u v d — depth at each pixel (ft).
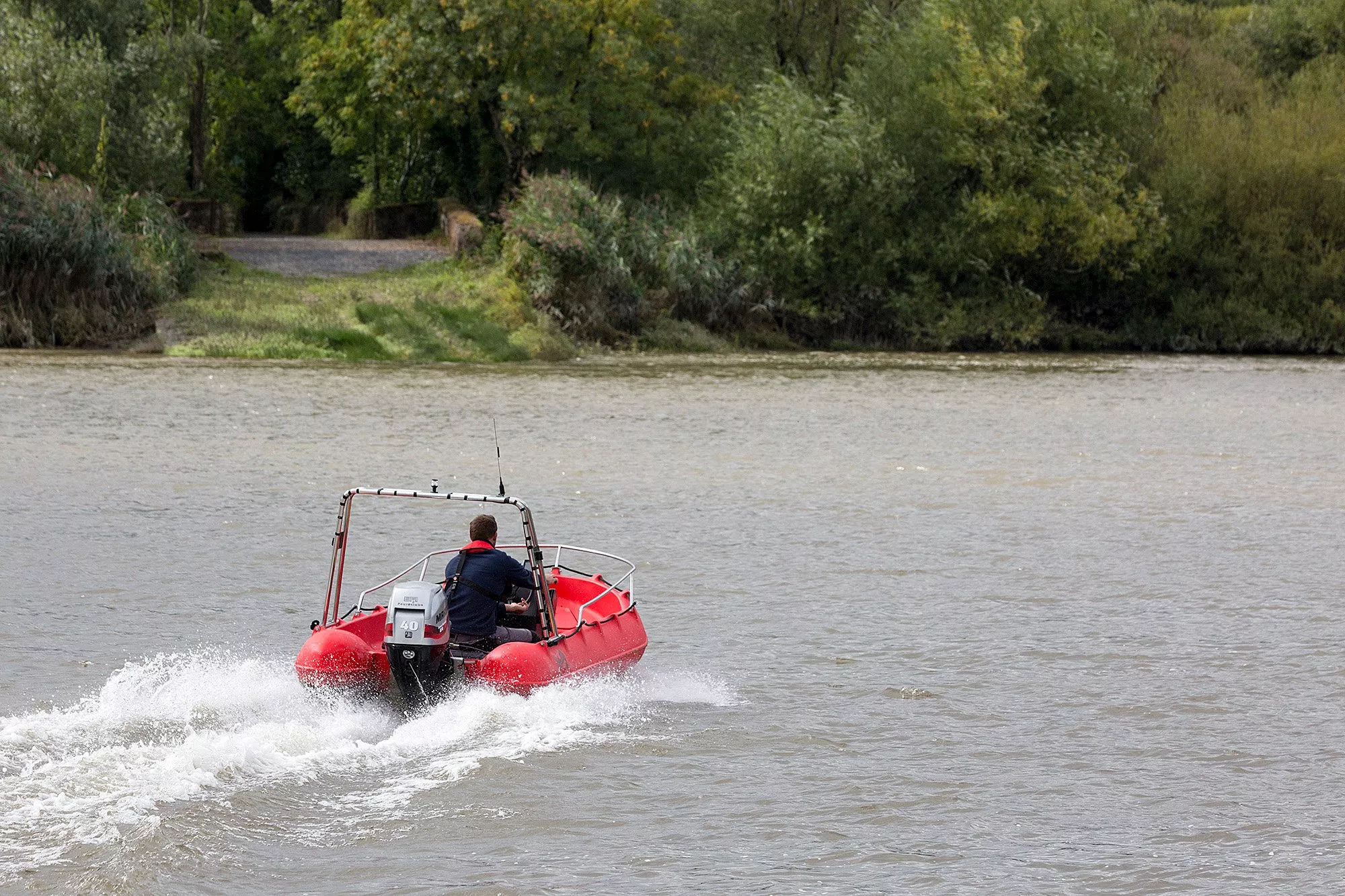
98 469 239.30
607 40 583.99
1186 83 639.76
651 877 84.28
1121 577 173.47
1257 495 237.04
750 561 180.34
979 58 570.46
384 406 341.00
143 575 164.14
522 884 82.74
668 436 303.27
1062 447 296.10
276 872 83.30
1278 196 598.34
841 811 95.40
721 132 626.23
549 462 262.67
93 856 83.46
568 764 102.78
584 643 118.73
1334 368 506.89
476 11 565.94
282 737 104.42
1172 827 93.50
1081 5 596.29
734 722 114.73
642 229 548.72
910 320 572.51
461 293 513.45
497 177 653.30
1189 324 591.37
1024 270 589.73
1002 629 147.43
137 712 111.75
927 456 280.72
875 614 153.48
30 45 520.42
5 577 160.86
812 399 379.96
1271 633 146.41
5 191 448.24
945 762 106.01
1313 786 101.65
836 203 570.87
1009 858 87.92
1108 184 564.71
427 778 98.84
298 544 185.16
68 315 450.30
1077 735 112.98
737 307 554.87
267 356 440.45
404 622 108.37
